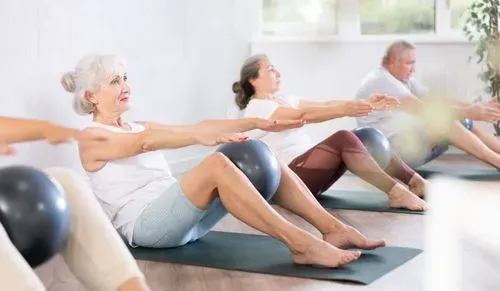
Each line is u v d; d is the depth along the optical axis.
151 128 2.95
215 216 2.85
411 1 6.36
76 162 3.87
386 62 4.34
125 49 4.49
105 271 1.61
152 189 2.79
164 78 5.10
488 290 1.48
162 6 5.06
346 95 6.45
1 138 2.05
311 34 6.50
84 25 3.98
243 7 6.30
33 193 1.64
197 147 5.77
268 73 3.80
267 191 2.64
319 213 2.68
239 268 2.46
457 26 6.21
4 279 1.37
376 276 2.31
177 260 2.61
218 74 5.99
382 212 3.70
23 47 3.40
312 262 2.46
